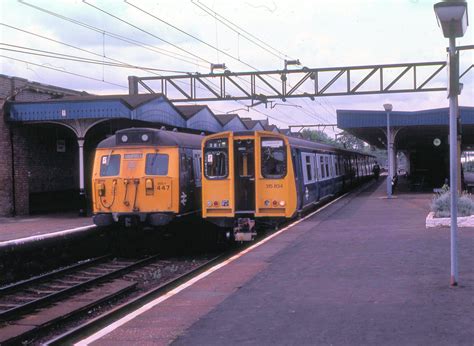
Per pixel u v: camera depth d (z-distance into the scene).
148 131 15.53
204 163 15.51
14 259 13.88
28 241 14.23
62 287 12.45
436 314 6.56
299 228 16.03
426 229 14.49
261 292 8.22
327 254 11.33
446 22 7.70
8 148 21.09
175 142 15.62
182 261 15.70
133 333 6.49
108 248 18.17
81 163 21.03
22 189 21.69
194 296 8.24
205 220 16.11
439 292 7.63
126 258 16.61
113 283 12.76
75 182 25.34
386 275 8.94
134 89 26.97
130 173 15.41
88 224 18.20
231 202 15.26
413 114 30.06
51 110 20.56
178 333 6.38
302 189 18.23
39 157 22.80
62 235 15.66
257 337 6.04
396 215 18.81
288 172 15.18
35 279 12.73
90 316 10.01
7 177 21.03
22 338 8.48
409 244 12.05
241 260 11.14
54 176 23.78
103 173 15.69
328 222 17.39
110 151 15.76
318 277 9.09
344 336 5.90
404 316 6.54
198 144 17.56
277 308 7.23
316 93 26.31
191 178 16.55
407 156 67.25
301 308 7.17
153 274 13.57
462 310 6.68
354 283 8.48
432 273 8.91
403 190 35.69
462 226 14.61
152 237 18.02
